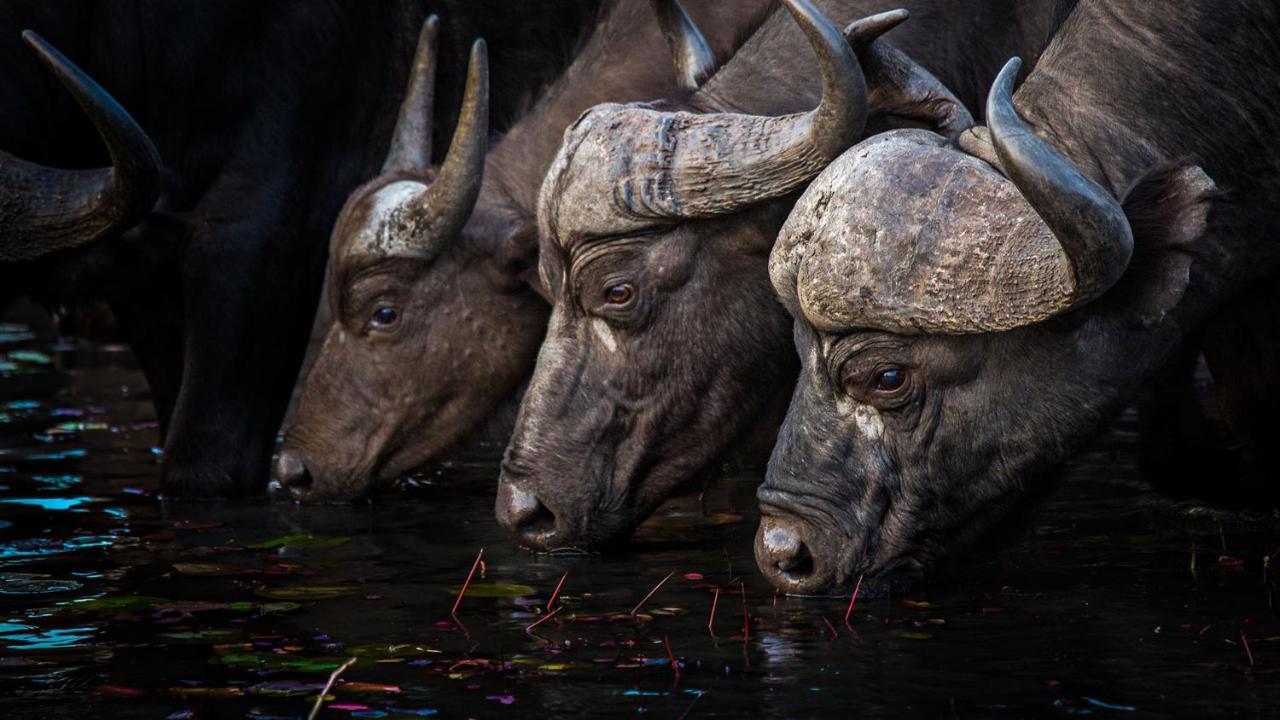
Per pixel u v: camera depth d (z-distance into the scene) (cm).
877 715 410
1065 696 422
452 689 438
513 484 626
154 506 737
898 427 521
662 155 600
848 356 519
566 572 586
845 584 527
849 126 562
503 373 734
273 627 507
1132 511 670
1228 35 545
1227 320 600
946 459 520
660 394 619
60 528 680
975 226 490
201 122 785
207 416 772
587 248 611
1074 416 512
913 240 496
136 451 877
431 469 784
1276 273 562
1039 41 659
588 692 433
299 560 611
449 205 708
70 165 788
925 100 580
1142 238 490
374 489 744
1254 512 668
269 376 790
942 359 512
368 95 823
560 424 621
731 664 457
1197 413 697
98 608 532
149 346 847
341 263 731
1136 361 515
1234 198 543
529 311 727
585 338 623
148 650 481
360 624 510
